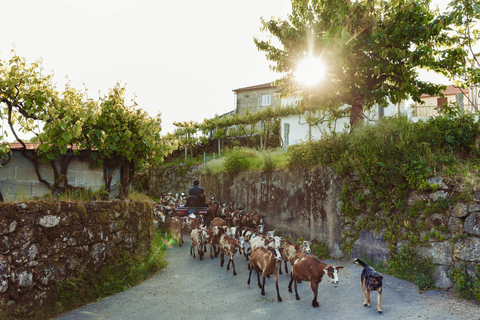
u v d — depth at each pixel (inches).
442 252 278.2
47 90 304.0
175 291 299.0
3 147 305.7
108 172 378.0
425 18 410.6
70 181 355.9
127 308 257.4
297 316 242.1
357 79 476.4
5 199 282.8
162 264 381.1
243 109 1531.7
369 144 383.6
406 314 231.6
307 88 511.2
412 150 339.9
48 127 294.0
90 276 280.1
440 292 266.1
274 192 539.5
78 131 301.1
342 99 509.0
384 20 442.6
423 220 301.1
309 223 448.5
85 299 264.4
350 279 314.0
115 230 320.5
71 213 269.7
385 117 433.1
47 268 243.9
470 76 412.2
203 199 582.9
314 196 442.0
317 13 499.8
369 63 442.3
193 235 422.6
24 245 230.2
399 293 270.2
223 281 328.8
